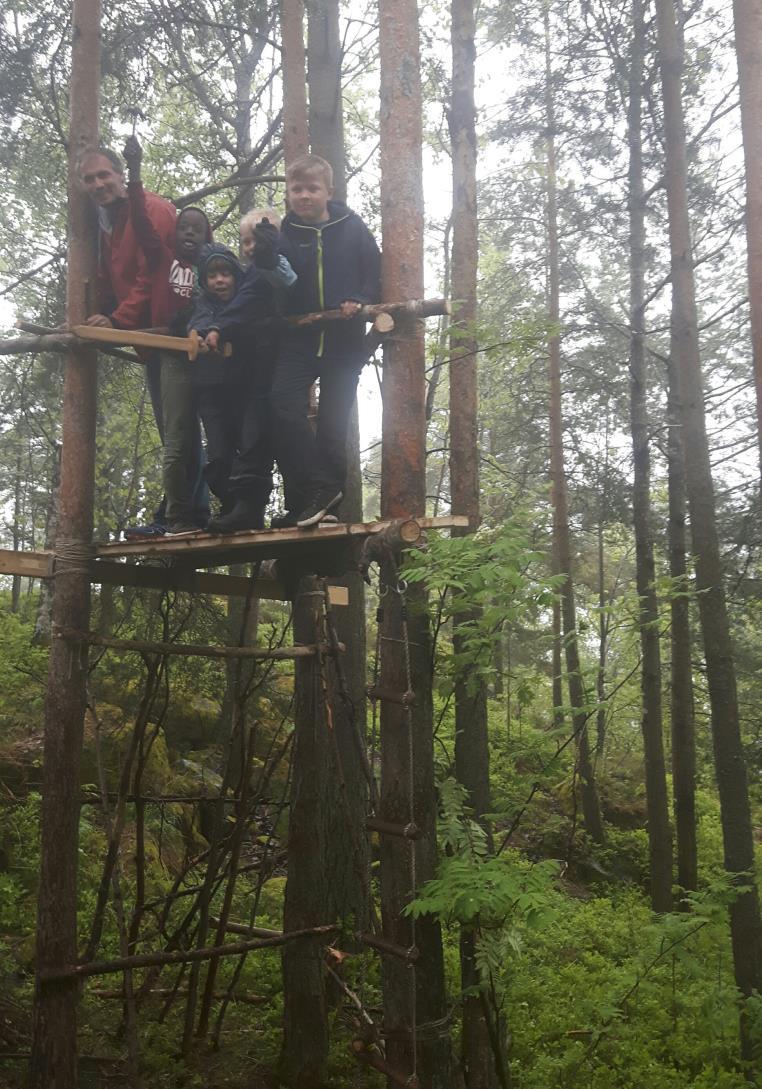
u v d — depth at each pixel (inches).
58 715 169.9
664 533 461.7
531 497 578.2
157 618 349.7
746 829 270.1
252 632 406.0
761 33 239.5
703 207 406.9
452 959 271.7
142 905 193.6
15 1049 196.5
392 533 145.2
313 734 205.6
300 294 161.6
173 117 496.1
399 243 162.4
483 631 146.7
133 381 401.1
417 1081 139.3
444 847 156.5
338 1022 223.6
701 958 285.9
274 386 165.2
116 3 286.5
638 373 410.0
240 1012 231.3
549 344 569.3
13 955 236.2
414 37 167.0
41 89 324.2
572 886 429.4
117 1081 188.2
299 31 301.7
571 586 521.7
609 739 561.0
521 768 329.7
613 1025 231.5
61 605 172.6
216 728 423.2
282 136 320.8
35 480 618.8
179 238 177.8
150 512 434.0
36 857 290.0
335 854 229.6
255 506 173.0
